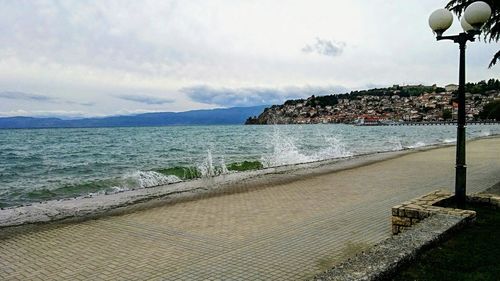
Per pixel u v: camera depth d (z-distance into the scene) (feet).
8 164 81.97
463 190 20.33
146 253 18.39
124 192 37.76
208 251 18.43
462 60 19.93
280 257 17.33
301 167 58.03
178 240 20.45
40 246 20.03
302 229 22.03
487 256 14.17
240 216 25.88
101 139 197.36
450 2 33.99
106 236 21.71
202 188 39.47
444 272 12.87
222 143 154.10
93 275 15.70
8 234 22.63
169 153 109.09
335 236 20.48
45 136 234.99
